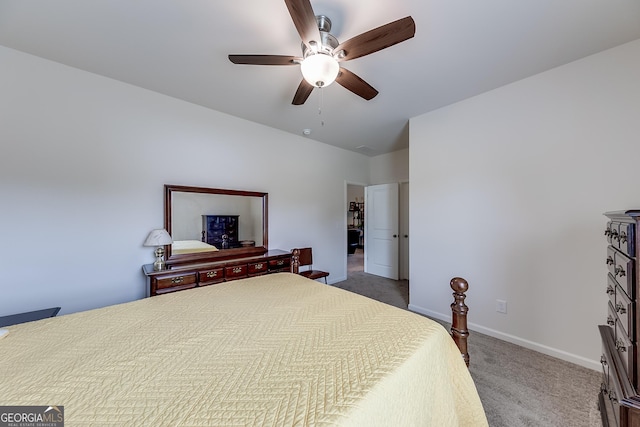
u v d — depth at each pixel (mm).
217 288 1595
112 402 608
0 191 1773
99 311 1200
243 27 1583
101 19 1519
